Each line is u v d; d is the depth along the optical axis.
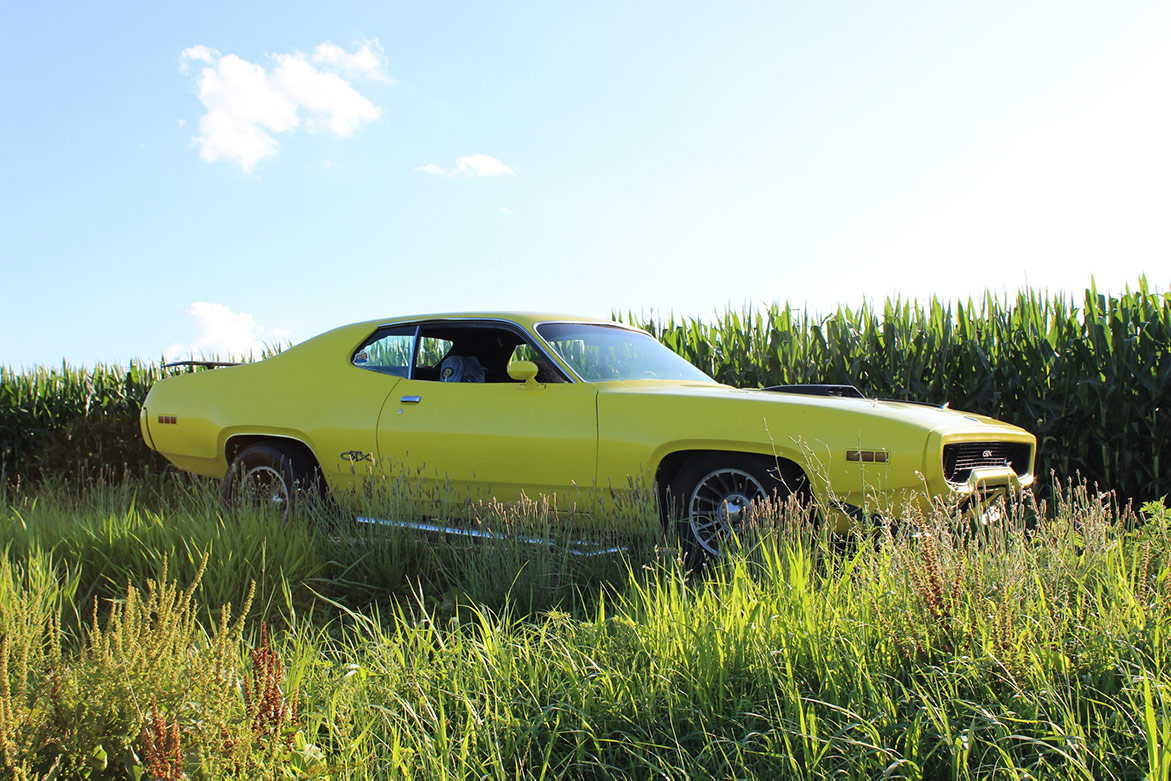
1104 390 6.63
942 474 3.88
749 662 2.60
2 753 1.77
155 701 1.84
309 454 5.73
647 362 5.39
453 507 4.94
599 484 4.56
